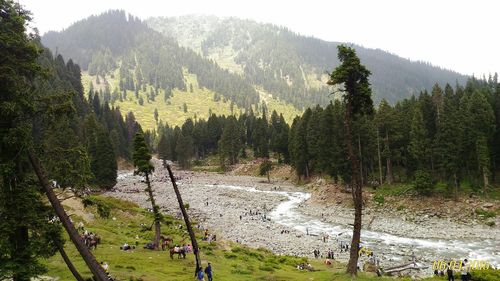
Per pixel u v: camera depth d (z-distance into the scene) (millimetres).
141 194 104500
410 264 43969
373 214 75125
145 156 40250
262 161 159250
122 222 56531
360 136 85312
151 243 40656
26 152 16547
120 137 174125
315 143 109625
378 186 87188
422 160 80438
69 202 53219
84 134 109875
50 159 17594
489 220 64750
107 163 96438
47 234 17516
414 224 67250
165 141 180375
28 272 16594
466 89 105125
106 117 180250
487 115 77438
